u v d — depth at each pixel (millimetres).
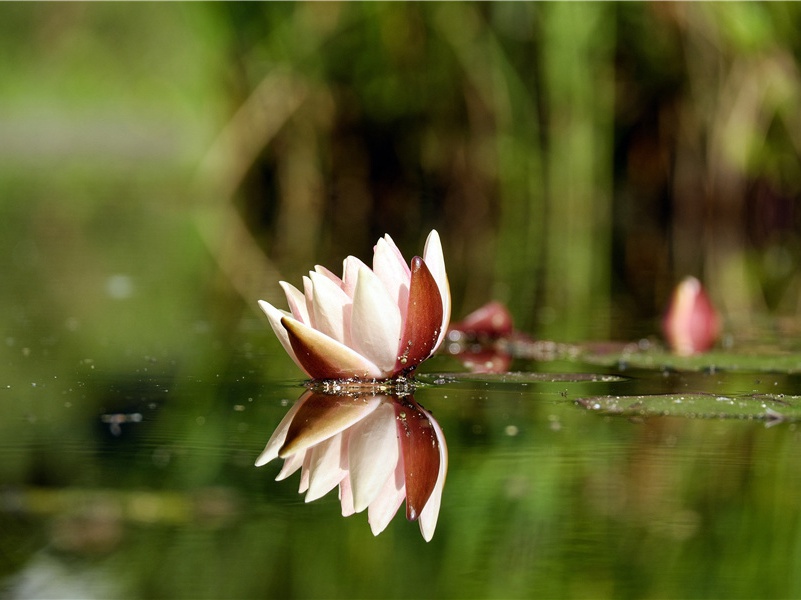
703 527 2377
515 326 6066
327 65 13000
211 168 14414
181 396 3787
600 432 3217
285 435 3168
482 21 12625
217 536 2324
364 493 2645
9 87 25500
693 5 11891
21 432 3211
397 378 3881
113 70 24016
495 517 2463
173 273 8602
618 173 12969
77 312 6441
